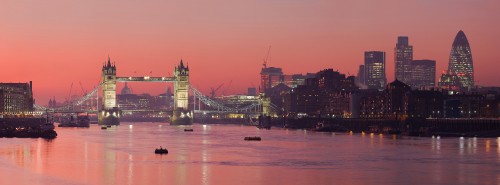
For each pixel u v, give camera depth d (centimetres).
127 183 19725
